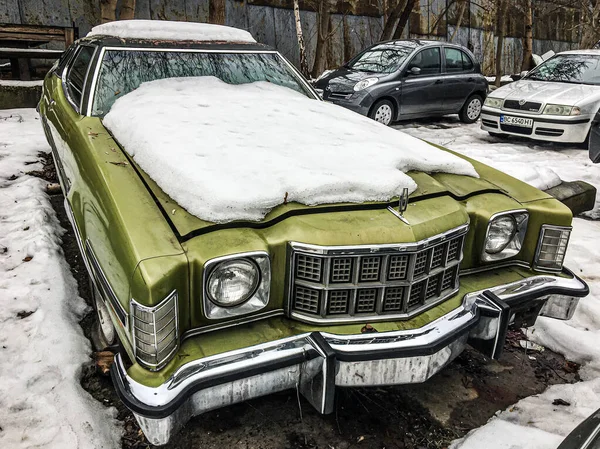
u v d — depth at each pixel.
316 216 2.13
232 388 1.88
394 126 9.45
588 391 2.64
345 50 15.37
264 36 13.87
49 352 2.67
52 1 11.45
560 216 2.58
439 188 2.51
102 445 2.17
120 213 2.02
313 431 2.37
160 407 1.71
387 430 2.40
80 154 2.65
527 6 15.17
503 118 8.22
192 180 2.13
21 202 4.50
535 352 3.05
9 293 3.16
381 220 2.15
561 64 8.84
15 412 2.29
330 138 2.83
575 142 7.74
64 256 3.81
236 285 1.95
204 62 3.71
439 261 2.30
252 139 2.67
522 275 2.61
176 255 1.86
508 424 2.39
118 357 1.92
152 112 2.85
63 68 4.25
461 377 2.80
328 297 2.10
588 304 3.38
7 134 6.57
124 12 8.25
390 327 2.15
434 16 17.08
